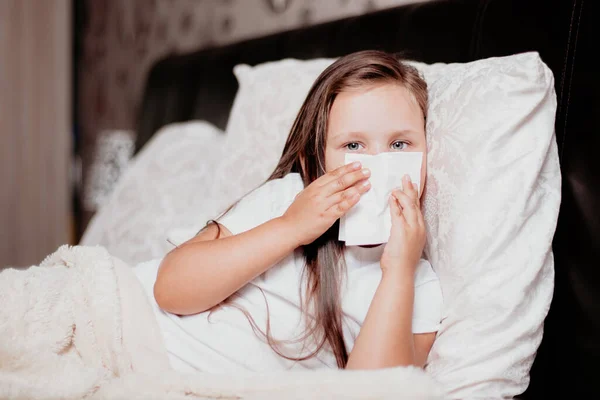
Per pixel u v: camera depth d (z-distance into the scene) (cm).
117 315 72
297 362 75
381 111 74
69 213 277
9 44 267
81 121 283
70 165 277
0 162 268
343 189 70
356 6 157
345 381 57
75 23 282
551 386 82
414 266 72
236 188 120
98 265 76
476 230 74
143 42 248
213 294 72
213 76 180
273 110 117
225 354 74
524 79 76
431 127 82
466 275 74
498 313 72
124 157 241
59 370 67
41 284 73
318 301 76
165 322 76
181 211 143
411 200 72
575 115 82
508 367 71
